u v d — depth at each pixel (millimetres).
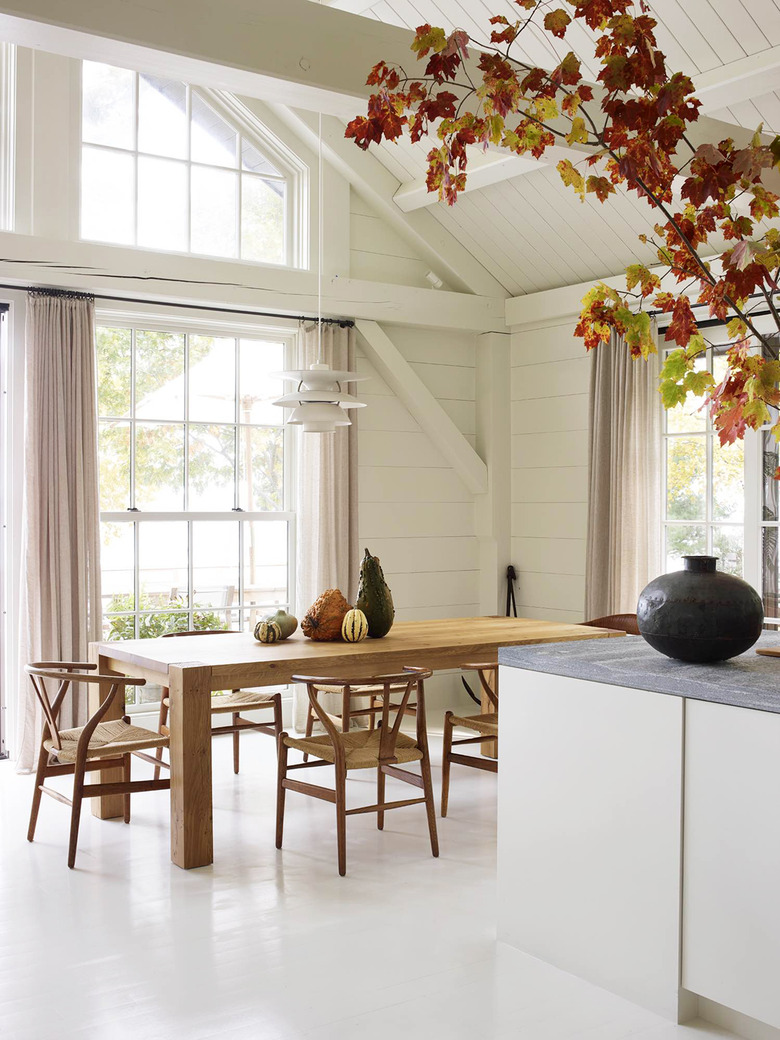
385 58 3133
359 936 2947
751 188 1756
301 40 2986
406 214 6098
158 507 5582
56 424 5035
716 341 5316
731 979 2275
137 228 5422
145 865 3584
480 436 6625
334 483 5914
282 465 6020
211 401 5762
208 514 5719
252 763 5086
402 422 6363
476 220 6035
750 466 5188
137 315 5430
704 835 2336
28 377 4984
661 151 1694
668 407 1943
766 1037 2287
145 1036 2354
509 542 6602
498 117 1730
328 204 5969
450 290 6527
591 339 1888
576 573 6121
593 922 2619
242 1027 2398
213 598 5770
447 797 4223
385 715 3545
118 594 5469
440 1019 2436
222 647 4059
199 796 3562
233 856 3682
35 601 4961
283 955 2814
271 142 5844
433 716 6273
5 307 5086
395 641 4227
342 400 4145
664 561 5660
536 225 5828
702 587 2551
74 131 5160
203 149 5648
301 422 4125
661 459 5625
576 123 1729
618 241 5617
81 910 3150
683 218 1772
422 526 6441
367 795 4508
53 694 4945
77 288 5078
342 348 5969
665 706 2424
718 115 4496
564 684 2707
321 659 3785
